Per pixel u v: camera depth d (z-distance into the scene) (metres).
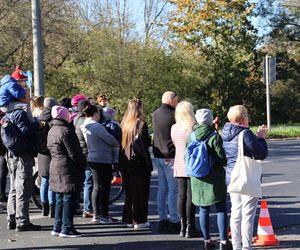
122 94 36.38
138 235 8.64
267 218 7.97
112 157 9.38
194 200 7.60
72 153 8.22
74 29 32.81
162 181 8.84
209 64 45.50
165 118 8.64
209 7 45.94
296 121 53.50
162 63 38.81
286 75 53.12
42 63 18.11
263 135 7.20
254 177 7.11
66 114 8.37
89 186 9.87
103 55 36.31
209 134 7.45
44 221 9.66
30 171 8.87
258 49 49.91
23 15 27.89
